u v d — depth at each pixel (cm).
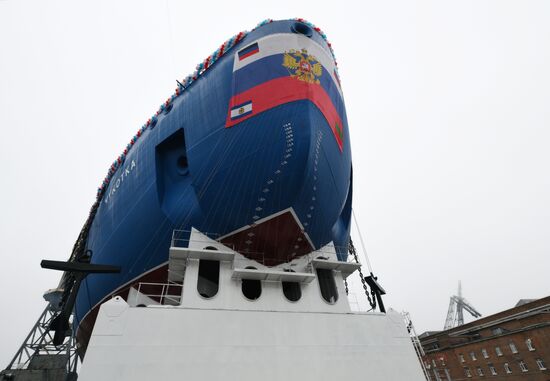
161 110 2989
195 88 2648
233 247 2039
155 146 2639
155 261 2327
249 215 2000
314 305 1883
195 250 1778
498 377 4806
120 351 1364
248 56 2328
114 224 2803
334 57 2825
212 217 2056
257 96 2158
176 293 2248
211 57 2667
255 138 2048
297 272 1936
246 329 1555
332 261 2059
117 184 3031
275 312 1650
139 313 1477
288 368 1509
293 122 2039
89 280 3009
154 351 1395
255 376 1449
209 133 2233
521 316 4894
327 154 2200
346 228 2883
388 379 1627
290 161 1972
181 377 1364
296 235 2091
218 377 1404
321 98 2255
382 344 1720
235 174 2038
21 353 4175
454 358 5591
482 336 5503
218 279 1964
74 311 3550
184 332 1471
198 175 2167
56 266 1920
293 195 1977
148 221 2412
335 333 1678
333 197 2295
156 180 2480
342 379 1556
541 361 4291
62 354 4203
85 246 3512
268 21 2464
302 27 2458
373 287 2295
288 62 2241
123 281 2542
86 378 1283
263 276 1830
